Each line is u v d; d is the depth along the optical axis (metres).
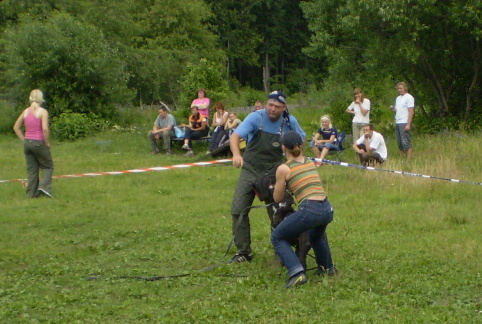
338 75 19.31
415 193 10.48
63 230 8.70
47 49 22.05
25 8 33.22
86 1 33.31
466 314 5.15
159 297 5.78
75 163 15.09
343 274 6.28
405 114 13.59
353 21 16.80
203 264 6.92
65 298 5.73
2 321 5.23
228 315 5.23
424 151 14.27
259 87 63.84
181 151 16.94
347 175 11.98
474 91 17.91
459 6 15.94
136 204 10.37
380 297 5.60
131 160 15.45
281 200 6.10
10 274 6.58
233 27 60.59
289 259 5.97
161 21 44.78
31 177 10.97
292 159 6.05
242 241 6.90
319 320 5.05
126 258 7.09
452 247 7.19
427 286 5.85
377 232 8.14
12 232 8.55
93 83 22.36
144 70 33.72
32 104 10.89
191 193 11.22
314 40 19.64
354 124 14.70
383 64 17.50
